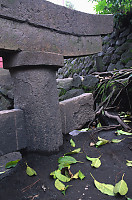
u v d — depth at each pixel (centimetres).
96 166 136
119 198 104
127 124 225
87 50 201
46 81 151
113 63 347
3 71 376
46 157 149
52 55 153
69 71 459
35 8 143
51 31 158
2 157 173
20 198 105
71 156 156
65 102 199
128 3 306
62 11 167
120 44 334
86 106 229
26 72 146
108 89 299
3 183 117
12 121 141
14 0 128
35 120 148
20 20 133
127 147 167
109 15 222
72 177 123
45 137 149
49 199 105
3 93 380
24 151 156
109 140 187
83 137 196
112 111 268
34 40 145
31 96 146
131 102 268
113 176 126
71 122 206
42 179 122
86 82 340
